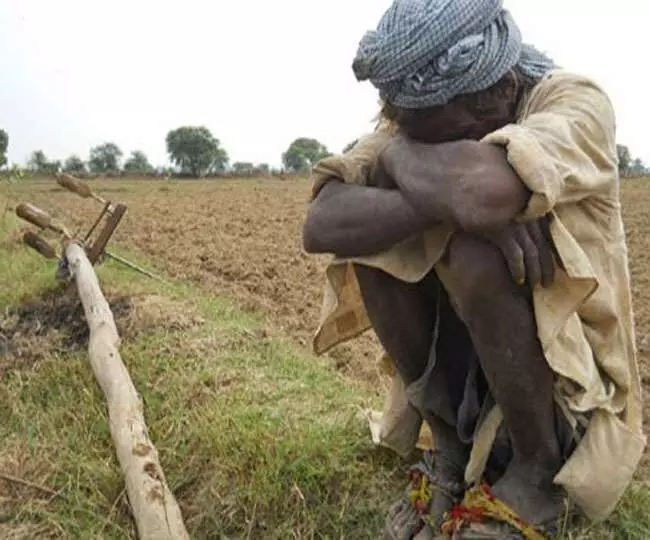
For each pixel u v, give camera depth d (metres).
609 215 2.85
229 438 3.94
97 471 4.05
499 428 3.05
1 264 8.84
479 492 2.93
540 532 2.88
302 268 10.74
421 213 2.63
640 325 7.46
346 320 3.36
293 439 3.81
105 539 3.61
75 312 6.61
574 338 2.74
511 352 2.68
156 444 4.22
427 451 3.29
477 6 2.60
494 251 2.59
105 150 79.69
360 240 2.80
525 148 2.47
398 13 2.65
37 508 3.86
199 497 3.79
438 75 2.62
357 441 3.79
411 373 3.10
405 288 2.95
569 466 2.80
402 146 2.76
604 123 2.76
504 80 2.76
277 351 5.38
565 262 2.58
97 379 4.86
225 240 14.02
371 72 2.72
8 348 6.14
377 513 3.45
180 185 42.12
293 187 37.41
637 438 2.86
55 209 21.28
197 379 4.82
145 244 13.60
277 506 3.58
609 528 3.11
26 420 4.76
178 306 6.48
